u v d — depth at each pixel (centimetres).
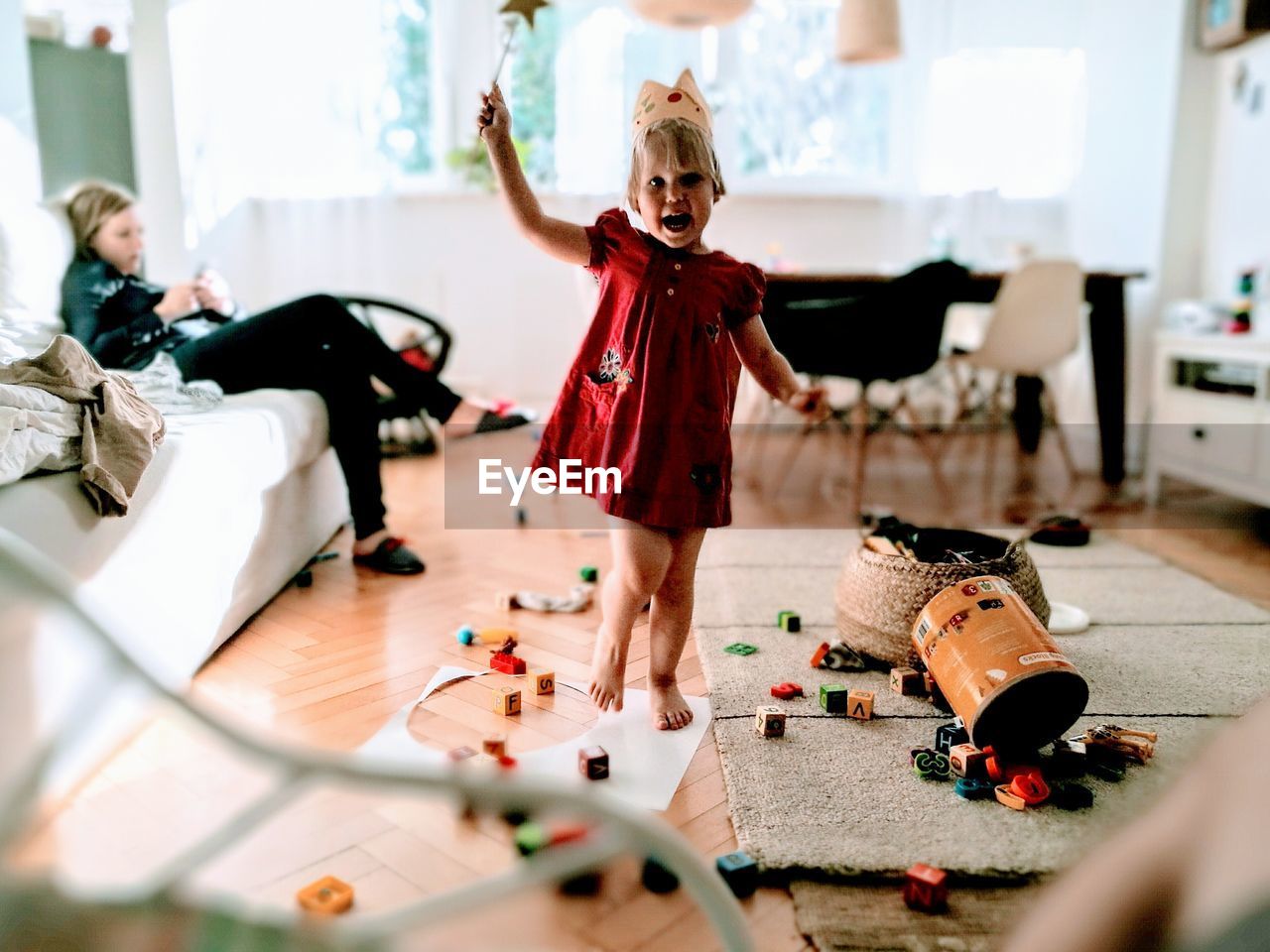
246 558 181
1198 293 379
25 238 218
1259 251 343
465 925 98
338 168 410
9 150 229
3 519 110
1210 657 176
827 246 445
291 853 110
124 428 134
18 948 47
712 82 425
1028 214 425
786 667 170
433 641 181
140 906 49
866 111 434
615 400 137
